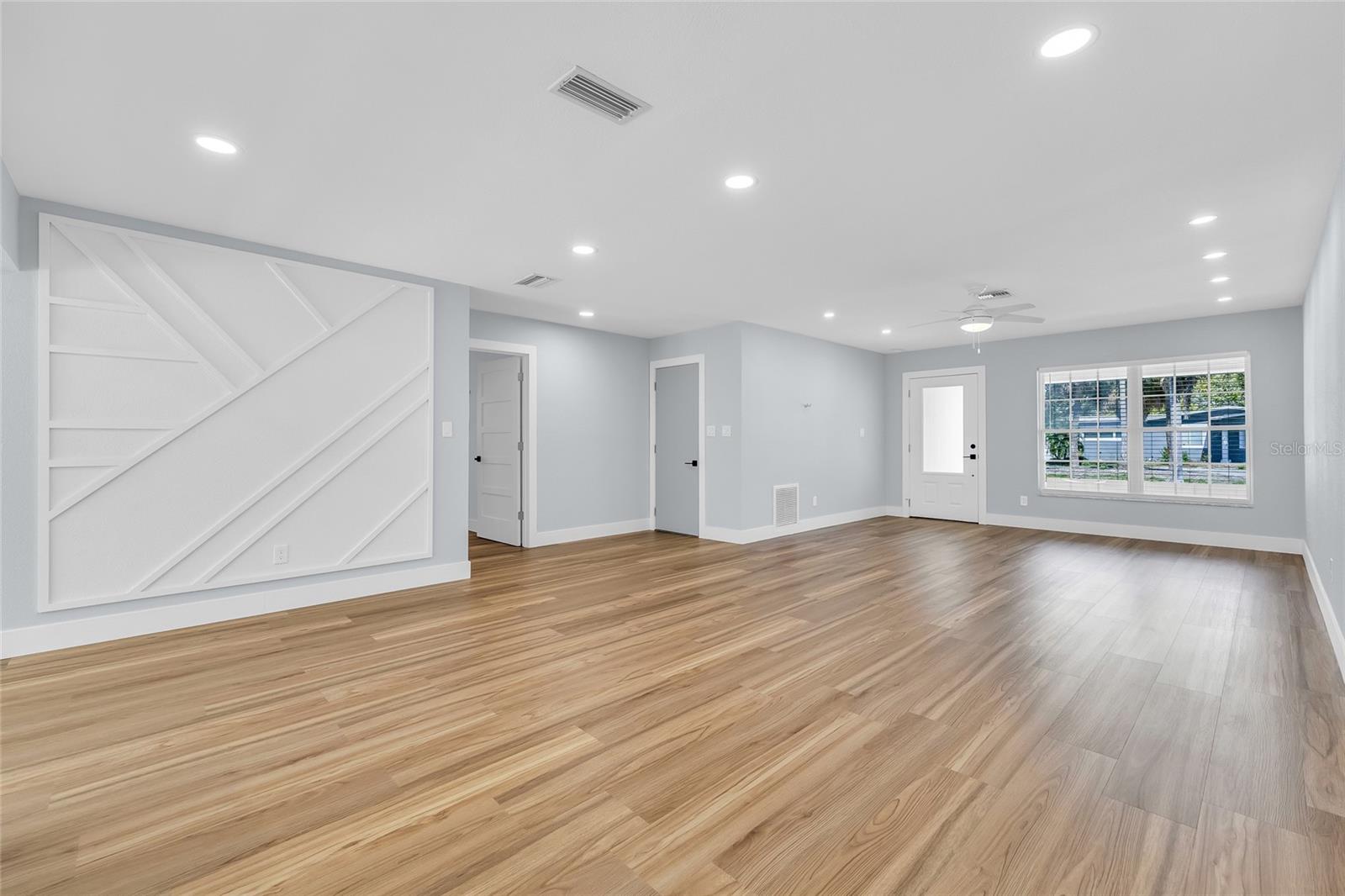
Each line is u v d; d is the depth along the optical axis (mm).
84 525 3291
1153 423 6594
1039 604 4105
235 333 3770
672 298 5402
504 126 2420
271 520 3904
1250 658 3088
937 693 2688
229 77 2088
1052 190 3035
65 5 1701
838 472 7926
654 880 1553
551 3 1709
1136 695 2654
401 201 3176
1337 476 3141
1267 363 5867
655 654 3195
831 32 1847
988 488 7812
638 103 2250
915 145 2578
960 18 1777
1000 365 7684
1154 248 3934
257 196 3105
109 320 3355
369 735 2328
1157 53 1944
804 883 1543
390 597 4320
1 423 3072
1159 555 5770
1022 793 1929
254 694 2686
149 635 3477
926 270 4453
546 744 2258
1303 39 1862
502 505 6723
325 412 4133
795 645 3326
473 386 7281
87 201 3180
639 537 6941
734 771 2070
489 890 1518
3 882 1542
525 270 4469
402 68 2037
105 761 2137
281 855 1651
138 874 1573
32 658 3096
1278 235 3666
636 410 7336
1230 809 1832
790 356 7129
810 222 3482
